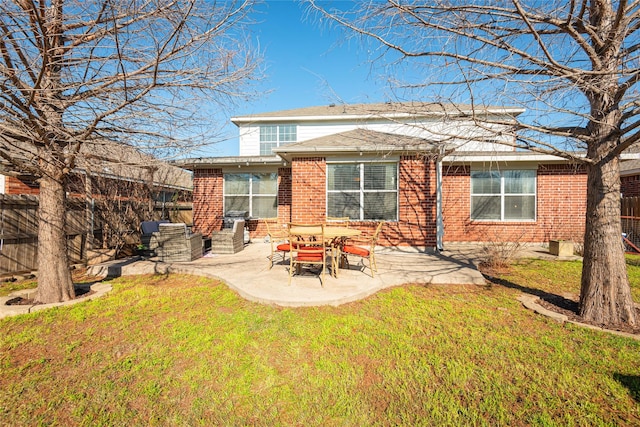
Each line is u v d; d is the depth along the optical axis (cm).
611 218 410
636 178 1370
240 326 392
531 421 229
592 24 414
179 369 299
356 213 903
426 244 876
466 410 241
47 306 457
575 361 309
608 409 242
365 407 246
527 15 378
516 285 588
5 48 363
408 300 495
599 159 413
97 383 278
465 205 1066
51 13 379
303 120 1587
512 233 1048
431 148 696
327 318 416
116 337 367
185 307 466
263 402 253
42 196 490
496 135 420
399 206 884
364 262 757
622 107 380
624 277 407
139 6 379
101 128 452
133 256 896
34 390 268
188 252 771
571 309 455
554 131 406
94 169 538
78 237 771
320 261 549
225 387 271
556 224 1032
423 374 289
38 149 435
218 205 1169
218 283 599
